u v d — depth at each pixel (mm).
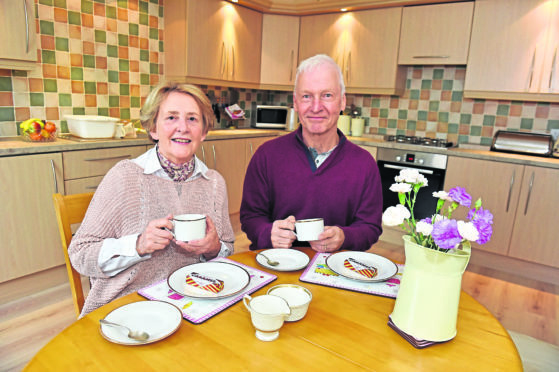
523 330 2189
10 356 1748
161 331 781
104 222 1126
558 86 2807
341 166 1538
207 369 697
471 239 706
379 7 3471
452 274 773
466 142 3574
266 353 750
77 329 802
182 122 1184
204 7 3283
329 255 1268
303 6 3762
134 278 1145
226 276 1056
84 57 2949
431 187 3197
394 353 773
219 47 3486
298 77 1491
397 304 849
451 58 3219
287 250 1267
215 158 3338
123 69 3221
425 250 771
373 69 3596
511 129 3350
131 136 2857
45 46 2715
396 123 3910
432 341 794
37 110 2736
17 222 2184
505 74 3004
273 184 1582
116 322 800
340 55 3746
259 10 3803
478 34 3064
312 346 780
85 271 1081
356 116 4062
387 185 3434
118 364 700
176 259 1244
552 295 2637
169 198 1231
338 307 941
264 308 812
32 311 2135
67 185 2383
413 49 3379
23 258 2236
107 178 1170
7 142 2318
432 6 3240
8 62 2279
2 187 2098
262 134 3844
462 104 3553
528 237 2816
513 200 2842
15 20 2252
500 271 3004
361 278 1072
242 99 4309
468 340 833
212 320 851
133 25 3230
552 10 2770
